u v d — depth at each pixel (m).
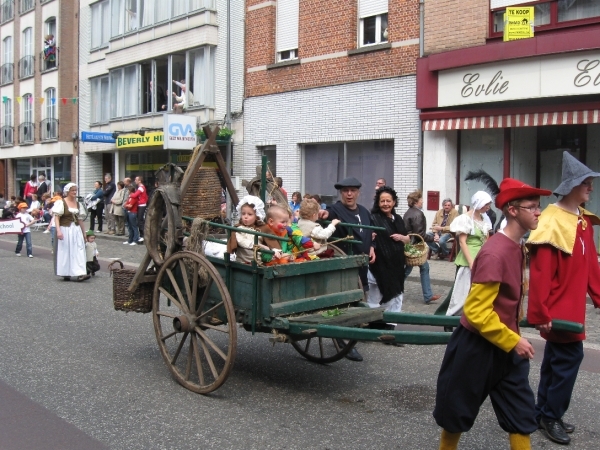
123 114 24.95
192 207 6.42
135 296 6.36
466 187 14.11
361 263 6.00
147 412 5.13
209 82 20.19
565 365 4.52
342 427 4.83
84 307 9.48
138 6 23.61
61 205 11.69
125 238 19.73
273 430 4.76
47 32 31.00
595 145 12.40
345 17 16.03
